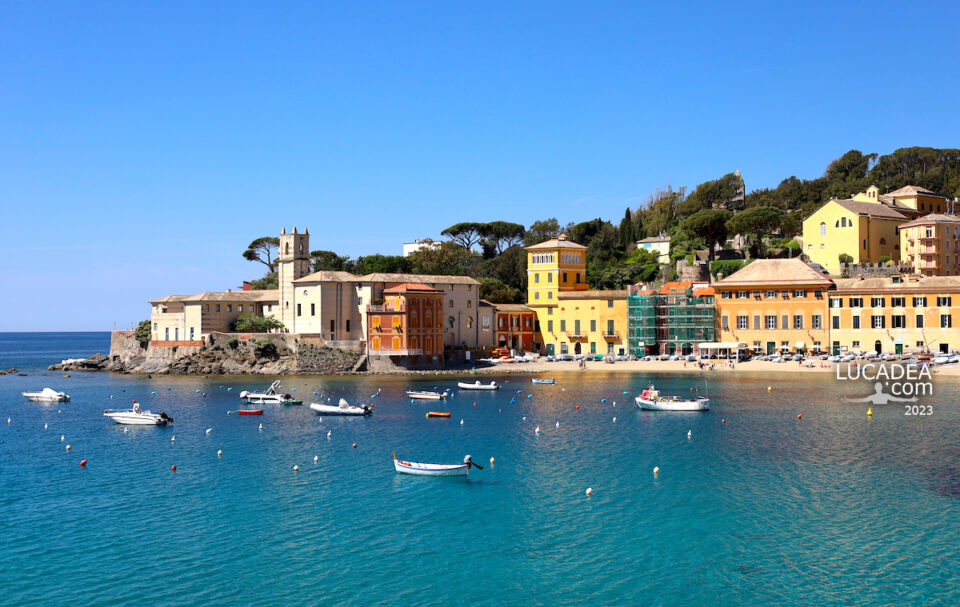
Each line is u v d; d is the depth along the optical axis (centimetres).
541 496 8325
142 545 6981
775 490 8338
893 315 18988
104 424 12900
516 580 6256
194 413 13925
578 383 17388
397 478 9100
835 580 6162
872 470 9025
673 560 6588
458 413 13512
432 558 6681
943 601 5806
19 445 11194
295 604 5869
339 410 13500
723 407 13512
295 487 8744
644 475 9050
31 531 7331
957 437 10650
